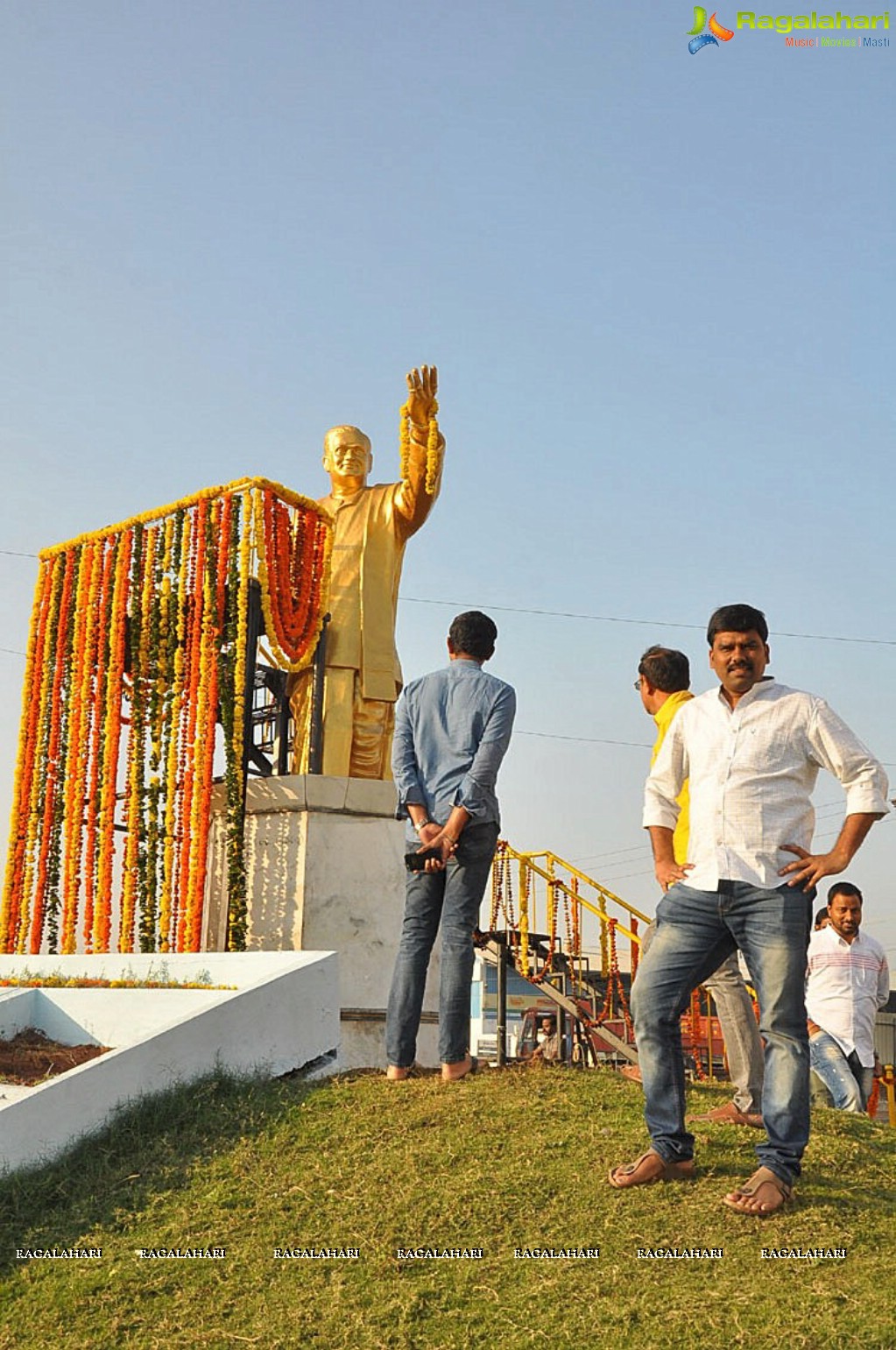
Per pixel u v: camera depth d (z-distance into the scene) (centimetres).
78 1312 404
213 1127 535
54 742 1098
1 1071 639
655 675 659
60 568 1148
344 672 1098
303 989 644
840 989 769
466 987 598
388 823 1012
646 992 475
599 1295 387
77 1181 498
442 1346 367
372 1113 545
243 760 1005
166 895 995
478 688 617
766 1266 400
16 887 1080
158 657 1055
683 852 644
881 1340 351
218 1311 397
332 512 1170
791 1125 444
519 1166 479
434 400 1132
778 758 466
